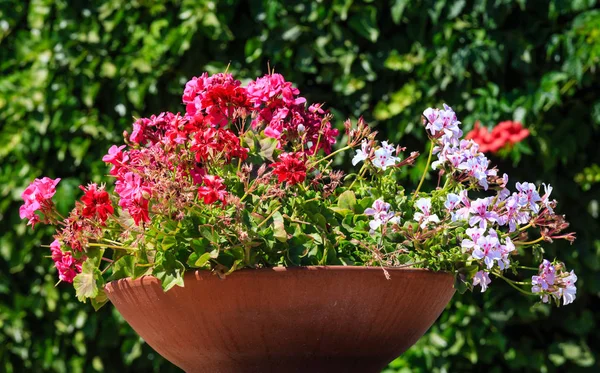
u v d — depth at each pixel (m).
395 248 1.52
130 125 3.28
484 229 1.49
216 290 1.38
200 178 1.53
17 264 3.27
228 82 1.66
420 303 1.49
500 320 2.99
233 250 1.39
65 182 3.21
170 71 3.25
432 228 1.57
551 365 3.04
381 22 3.17
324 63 3.15
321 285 1.37
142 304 1.47
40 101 3.32
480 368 3.10
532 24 3.05
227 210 1.46
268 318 1.39
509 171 3.06
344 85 3.10
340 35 3.14
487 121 2.97
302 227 1.51
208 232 1.39
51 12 3.39
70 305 3.28
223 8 3.20
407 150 3.08
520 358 3.03
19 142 3.32
